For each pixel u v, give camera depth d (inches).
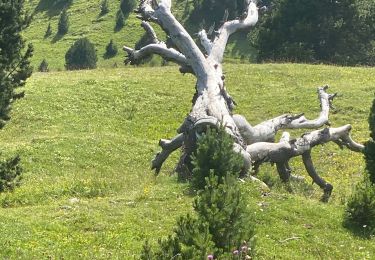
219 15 3890.3
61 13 4466.0
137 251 558.3
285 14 2365.9
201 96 848.9
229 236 482.6
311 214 663.1
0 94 722.2
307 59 2188.7
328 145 1112.2
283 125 893.2
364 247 601.3
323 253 580.7
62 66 3722.9
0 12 713.0
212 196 494.6
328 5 2336.4
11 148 1009.5
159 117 1280.8
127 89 1411.2
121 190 813.2
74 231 606.9
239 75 1492.4
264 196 704.4
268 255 555.8
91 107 1311.5
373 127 732.0
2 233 584.1
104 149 1038.4
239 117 840.9
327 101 960.3
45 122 1219.9
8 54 724.0
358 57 2375.7
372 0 2439.7
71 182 820.6
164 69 1626.5
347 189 874.8
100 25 4205.2
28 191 775.1
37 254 542.6
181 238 447.8
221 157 701.9
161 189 745.0
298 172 992.2
